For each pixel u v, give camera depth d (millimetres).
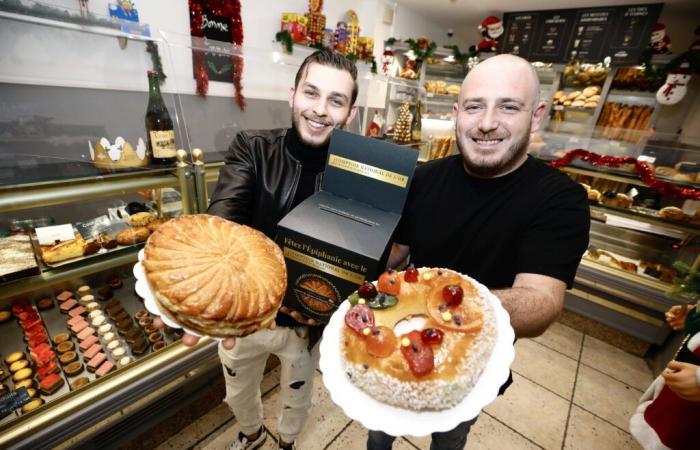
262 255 860
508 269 1020
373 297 787
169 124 1495
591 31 3463
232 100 2143
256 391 1346
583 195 947
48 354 1409
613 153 2490
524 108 902
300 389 1289
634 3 3232
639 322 2326
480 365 694
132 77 1407
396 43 3865
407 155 908
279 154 1141
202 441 1540
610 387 2086
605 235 2613
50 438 1146
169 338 1552
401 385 653
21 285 1129
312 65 1020
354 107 1123
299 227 850
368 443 1352
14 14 1118
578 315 2590
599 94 3564
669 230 2328
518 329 800
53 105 1217
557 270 870
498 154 945
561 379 2111
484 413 1835
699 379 997
